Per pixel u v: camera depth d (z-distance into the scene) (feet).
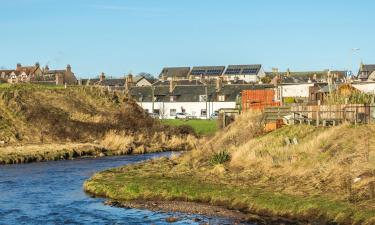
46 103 292.40
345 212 96.58
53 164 198.70
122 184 134.92
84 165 195.11
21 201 126.41
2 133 248.32
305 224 96.37
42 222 106.42
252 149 152.97
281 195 111.34
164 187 126.52
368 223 91.09
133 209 114.21
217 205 113.50
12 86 307.37
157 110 448.24
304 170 126.52
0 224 105.29
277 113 183.62
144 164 172.04
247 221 100.22
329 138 140.56
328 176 118.42
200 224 99.25
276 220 99.86
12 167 189.26
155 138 281.54
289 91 271.08
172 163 169.89
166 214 108.27
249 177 131.95
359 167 116.47
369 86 212.23
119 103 329.93
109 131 276.00
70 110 293.23
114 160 212.23
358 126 143.64
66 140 258.98
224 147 177.58
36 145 237.25
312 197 107.24
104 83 556.10
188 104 441.68
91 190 135.64
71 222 105.70
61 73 513.45
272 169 134.31
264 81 520.01
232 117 217.77
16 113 267.80
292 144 148.15
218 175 138.00
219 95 433.07
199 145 212.64
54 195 133.49
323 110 162.40
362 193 104.27
